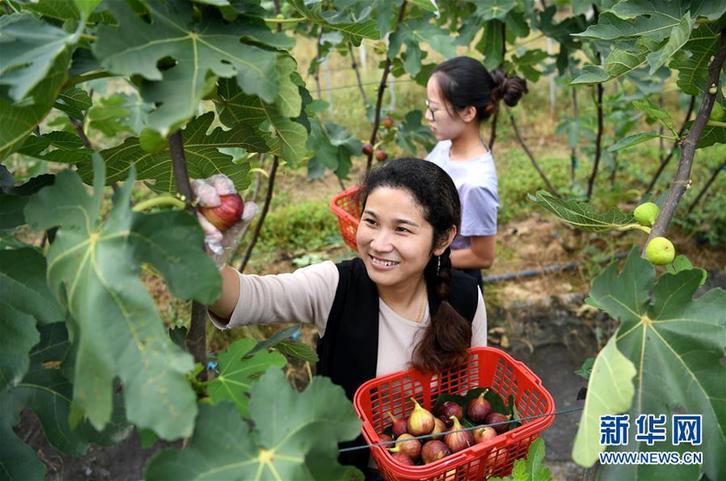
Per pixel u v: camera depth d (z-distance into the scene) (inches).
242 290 76.2
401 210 79.2
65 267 45.6
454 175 129.8
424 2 73.1
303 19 64.3
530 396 84.6
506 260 216.5
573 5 147.2
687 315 54.9
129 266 42.9
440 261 88.2
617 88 315.0
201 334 56.7
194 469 43.9
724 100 70.5
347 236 144.9
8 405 55.3
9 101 48.3
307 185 273.3
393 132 177.8
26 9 56.0
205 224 53.7
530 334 185.5
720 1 66.6
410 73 152.4
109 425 56.3
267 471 45.0
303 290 82.4
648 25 69.2
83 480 136.4
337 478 48.1
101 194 44.3
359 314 84.7
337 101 333.4
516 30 166.1
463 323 85.2
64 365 46.7
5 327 49.7
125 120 110.9
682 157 68.1
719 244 217.0
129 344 42.1
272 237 228.4
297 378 167.6
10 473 54.9
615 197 223.3
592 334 184.5
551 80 313.6
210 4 48.3
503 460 76.7
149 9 46.2
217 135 65.4
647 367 54.7
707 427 53.5
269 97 46.4
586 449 47.0
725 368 53.6
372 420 85.4
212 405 46.0
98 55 41.8
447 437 81.2
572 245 220.8
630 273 55.5
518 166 273.1
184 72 45.3
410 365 86.4
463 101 126.6
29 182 61.8
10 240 56.1
